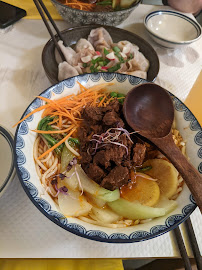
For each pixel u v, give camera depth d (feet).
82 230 0.49
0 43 1.03
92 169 0.61
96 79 0.76
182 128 0.70
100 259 0.62
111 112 0.68
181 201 0.58
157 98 0.69
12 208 0.62
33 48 1.04
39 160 0.65
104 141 0.64
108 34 1.03
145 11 1.29
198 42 1.18
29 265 0.64
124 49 0.97
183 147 0.68
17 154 0.57
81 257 0.57
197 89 0.74
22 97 0.86
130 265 0.96
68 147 0.67
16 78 0.92
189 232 0.61
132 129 0.68
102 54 1.00
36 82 0.92
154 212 0.56
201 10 1.37
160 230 0.51
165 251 0.59
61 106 0.72
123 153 0.63
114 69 0.94
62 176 0.62
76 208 0.57
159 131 0.66
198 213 0.66
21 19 1.13
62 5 0.98
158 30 1.18
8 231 0.58
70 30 1.00
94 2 1.13
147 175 0.65
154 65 0.94
